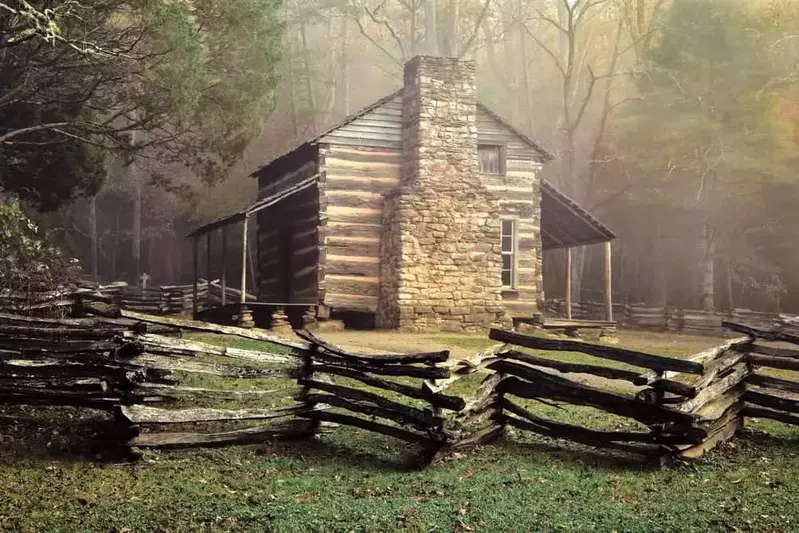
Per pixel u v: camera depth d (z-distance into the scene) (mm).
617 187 36656
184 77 17719
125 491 6180
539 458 7516
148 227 45312
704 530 5363
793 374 13984
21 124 20984
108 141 23766
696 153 29516
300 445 7871
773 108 30891
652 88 32406
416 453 7652
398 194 19719
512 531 5355
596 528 5402
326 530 5340
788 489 6461
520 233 21891
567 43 44812
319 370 8125
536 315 21078
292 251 22734
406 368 7465
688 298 38250
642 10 35281
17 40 11344
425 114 20203
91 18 16844
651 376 7227
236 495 6172
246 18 19312
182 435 7305
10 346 7586
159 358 7238
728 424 8422
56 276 13453
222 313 20609
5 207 12891
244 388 10023
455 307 19531
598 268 42250
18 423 8109
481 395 7770
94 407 7742
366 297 20547
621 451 7797
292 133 43250
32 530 5238
